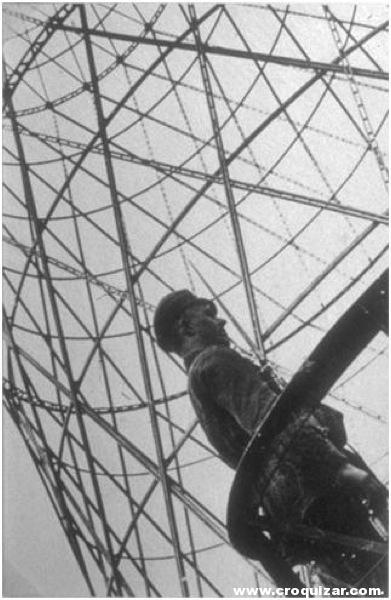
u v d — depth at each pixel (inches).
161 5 580.1
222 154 480.1
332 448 211.5
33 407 504.1
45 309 512.7
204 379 236.5
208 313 263.4
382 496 205.6
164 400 491.5
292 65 523.8
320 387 214.1
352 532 228.4
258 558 237.6
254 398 224.5
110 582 470.3
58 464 489.4
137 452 460.8
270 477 217.9
